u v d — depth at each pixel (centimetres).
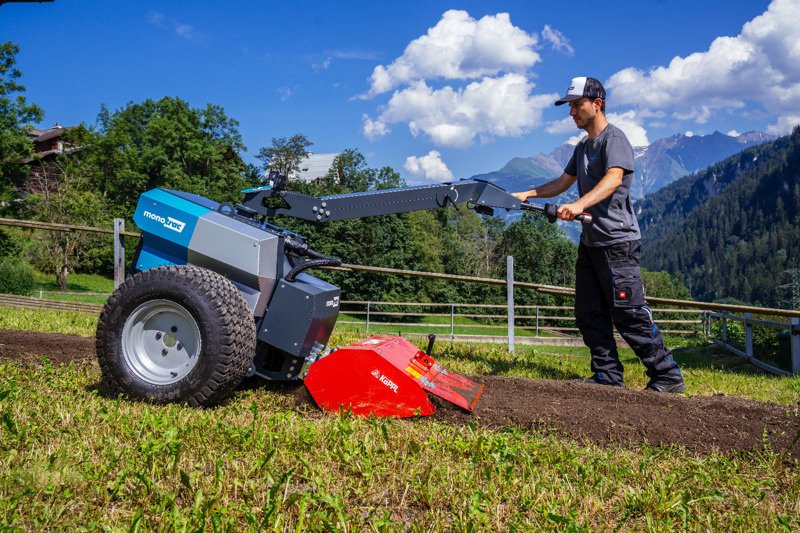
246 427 391
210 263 491
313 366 468
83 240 4384
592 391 602
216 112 6788
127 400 461
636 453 437
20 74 4544
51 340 711
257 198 516
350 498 313
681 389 667
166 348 472
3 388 435
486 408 499
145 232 513
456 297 6238
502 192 596
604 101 673
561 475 369
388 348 488
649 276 13688
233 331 449
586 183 680
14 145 4506
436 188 567
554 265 8706
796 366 1207
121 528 260
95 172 5925
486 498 318
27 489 280
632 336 668
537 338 2128
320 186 7694
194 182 6291
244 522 276
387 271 1020
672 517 320
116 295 470
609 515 321
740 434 482
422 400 456
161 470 317
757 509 340
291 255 518
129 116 7431
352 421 434
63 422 382
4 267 3198
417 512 308
